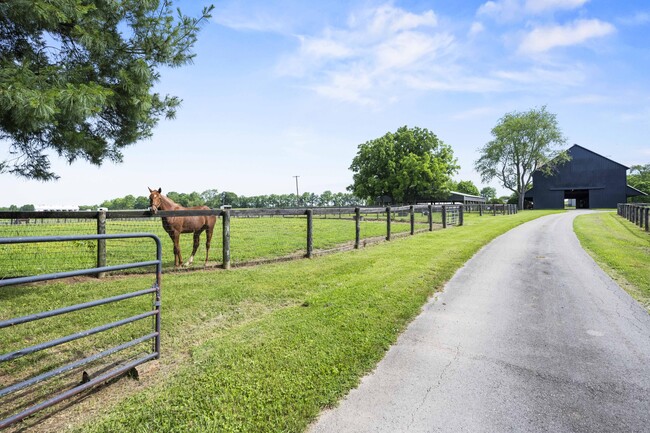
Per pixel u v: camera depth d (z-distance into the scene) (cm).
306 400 290
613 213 3256
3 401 292
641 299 587
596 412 282
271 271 758
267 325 448
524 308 546
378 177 4791
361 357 369
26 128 504
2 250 977
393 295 583
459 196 4644
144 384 319
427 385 322
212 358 360
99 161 723
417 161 4397
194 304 533
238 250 1049
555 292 633
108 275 691
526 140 5509
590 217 2720
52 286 605
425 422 269
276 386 308
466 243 1216
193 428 254
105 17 571
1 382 322
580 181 5150
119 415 269
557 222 2283
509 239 1396
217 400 286
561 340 425
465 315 516
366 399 299
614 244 1183
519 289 655
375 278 697
